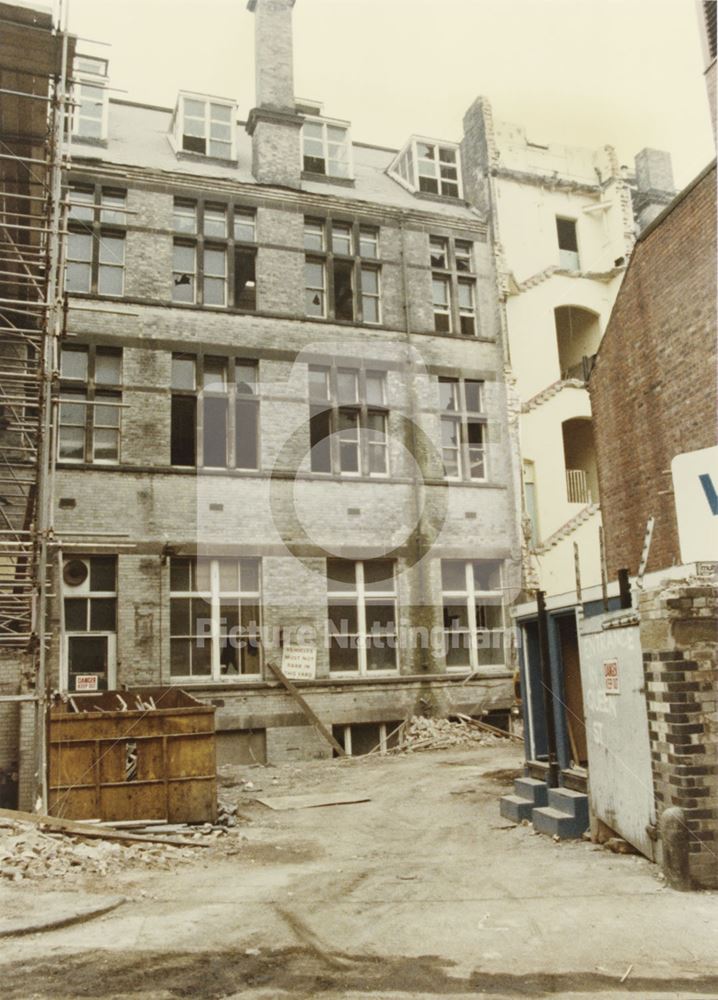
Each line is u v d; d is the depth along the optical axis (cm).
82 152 1941
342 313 2114
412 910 621
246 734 1758
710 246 1295
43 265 1242
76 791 977
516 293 2303
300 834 984
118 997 454
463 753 1677
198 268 1967
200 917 609
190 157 2086
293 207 2084
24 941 552
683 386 1384
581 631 888
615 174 2456
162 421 1841
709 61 1166
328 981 478
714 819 647
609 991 456
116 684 1684
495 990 461
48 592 1625
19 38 1115
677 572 784
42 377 1156
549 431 2212
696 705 661
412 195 2339
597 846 816
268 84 2142
